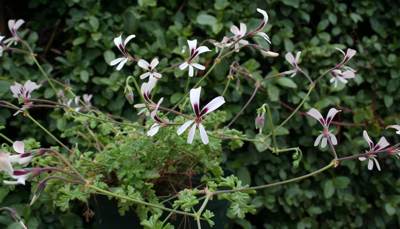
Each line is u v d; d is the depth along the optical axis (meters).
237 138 1.81
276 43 2.63
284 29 2.65
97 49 2.54
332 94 2.75
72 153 1.85
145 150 1.68
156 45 2.50
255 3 2.62
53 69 2.59
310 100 2.67
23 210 2.18
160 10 2.57
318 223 2.89
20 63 2.50
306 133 2.72
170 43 2.54
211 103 1.38
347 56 1.89
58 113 2.45
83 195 1.58
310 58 2.68
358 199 2.89
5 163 1.27
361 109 2.78
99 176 1.65
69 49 2.78
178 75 2.40
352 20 2.84
